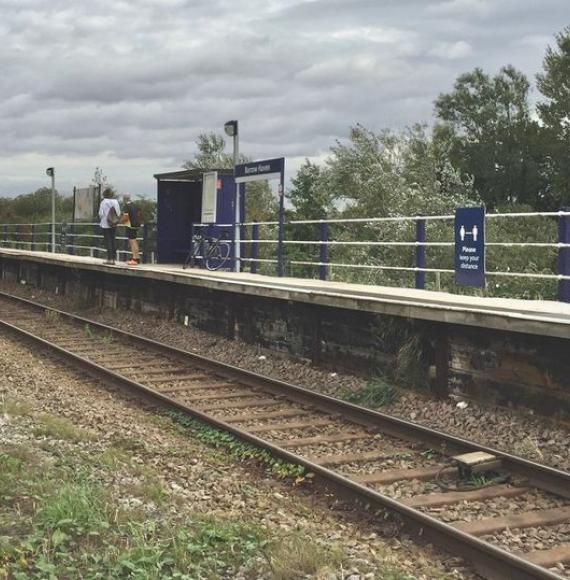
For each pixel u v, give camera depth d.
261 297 14.33
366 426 9.18
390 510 6.35
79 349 15.02
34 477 6.28
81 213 29.31
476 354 9.71
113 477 6.88
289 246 25.55
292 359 13.50
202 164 38.41
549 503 6.62
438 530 5.83
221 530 5.52
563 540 5.83
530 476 7.10
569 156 59.78
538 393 8.87
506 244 10.79
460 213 11.35
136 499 6.20
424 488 7.03
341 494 6.94
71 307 22.83
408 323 10.71
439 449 8.12
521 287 15.97
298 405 10.29
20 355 14.36
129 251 24.11
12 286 29.86
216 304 16.16
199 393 11.14
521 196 64.19
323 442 8.53
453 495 6.77
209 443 8.80
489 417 9.29
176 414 9.97
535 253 19.94
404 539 5.99
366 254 22.69
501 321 8.77
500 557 5.27
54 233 30.64
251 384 11.51
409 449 8.28
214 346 15.43
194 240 19.55
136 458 7.84
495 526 6.01
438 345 10.26
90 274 23.28
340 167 32.56
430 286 18.53
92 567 4.70
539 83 60.94
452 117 66.75
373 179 30.00
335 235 26.44
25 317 20.11
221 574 4.93
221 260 18.83
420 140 31.80
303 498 7.00
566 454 8.04
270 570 4.96
